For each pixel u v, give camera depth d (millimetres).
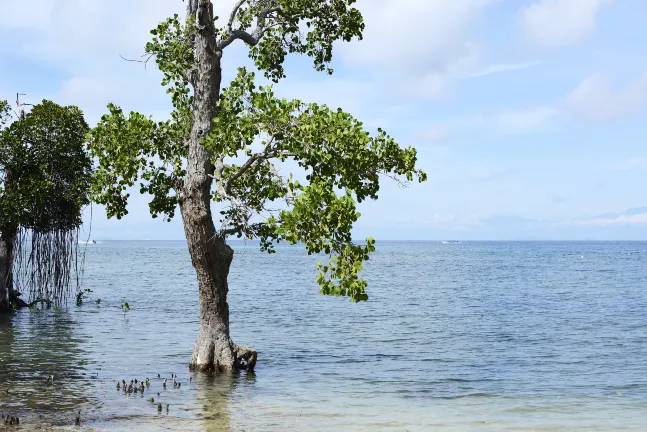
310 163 17906
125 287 66312
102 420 15742
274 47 24766
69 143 34500
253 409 17453
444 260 174750
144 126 21625
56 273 37250
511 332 36438
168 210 23766
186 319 39531
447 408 18422
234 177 19734
